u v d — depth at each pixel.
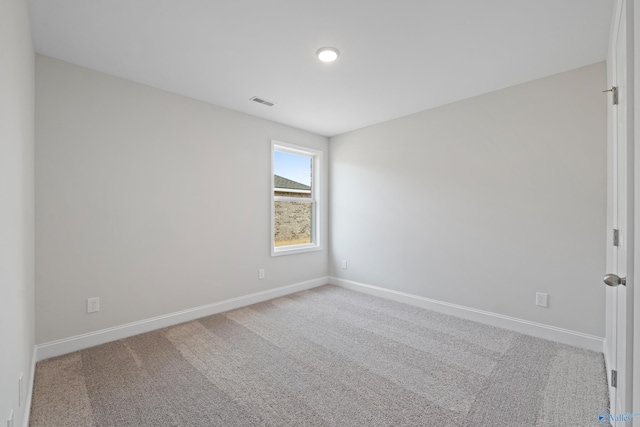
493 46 2.08
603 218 2.27
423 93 2.88
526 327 2.65
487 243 2.88
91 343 2.39
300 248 4.10
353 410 1.66
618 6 1.28
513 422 1.56
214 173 3.18
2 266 1.08
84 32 1.92
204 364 2.14
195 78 2.58
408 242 3.50
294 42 2.04
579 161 2.38
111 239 2.49
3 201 1.11
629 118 1.01
